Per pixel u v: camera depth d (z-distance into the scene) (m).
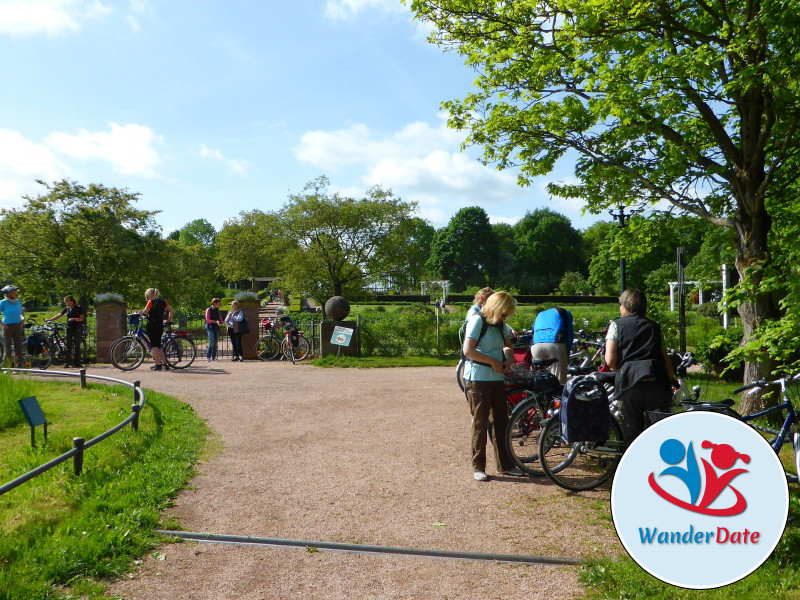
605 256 10.41
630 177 9.10
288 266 32.53
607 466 5.43
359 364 14.95
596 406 4.97
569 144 9.20
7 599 3.19
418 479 5.62
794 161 8.51
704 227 9.55
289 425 7.88
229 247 54.66
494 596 3.46
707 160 8.31
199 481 5.52
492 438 5.90
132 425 6.71
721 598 3.35
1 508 4.53
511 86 9.41
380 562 3.90
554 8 8.34
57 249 22.91
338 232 32.59
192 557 3.94
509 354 6.35
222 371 13.45
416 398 9.92
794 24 6.50
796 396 4.90
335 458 6.33
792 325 6.33
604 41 7.74
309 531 4.39
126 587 3.53
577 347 9.05
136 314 14.08
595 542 4.19
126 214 23.86
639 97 7.30
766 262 7.18
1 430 7.23
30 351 14.63
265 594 3.46
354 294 33.59
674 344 13.35
